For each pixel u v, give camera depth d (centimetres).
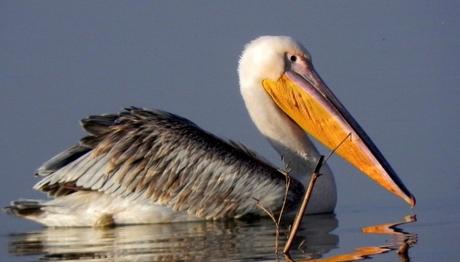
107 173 1588
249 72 1709
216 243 1420
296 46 1708
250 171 1609
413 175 1795
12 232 1586
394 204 1661
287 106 1694
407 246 1338
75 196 1609
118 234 1527
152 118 1617
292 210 1611
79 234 1547
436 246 1330
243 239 1441
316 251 1334
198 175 1608
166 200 1602
